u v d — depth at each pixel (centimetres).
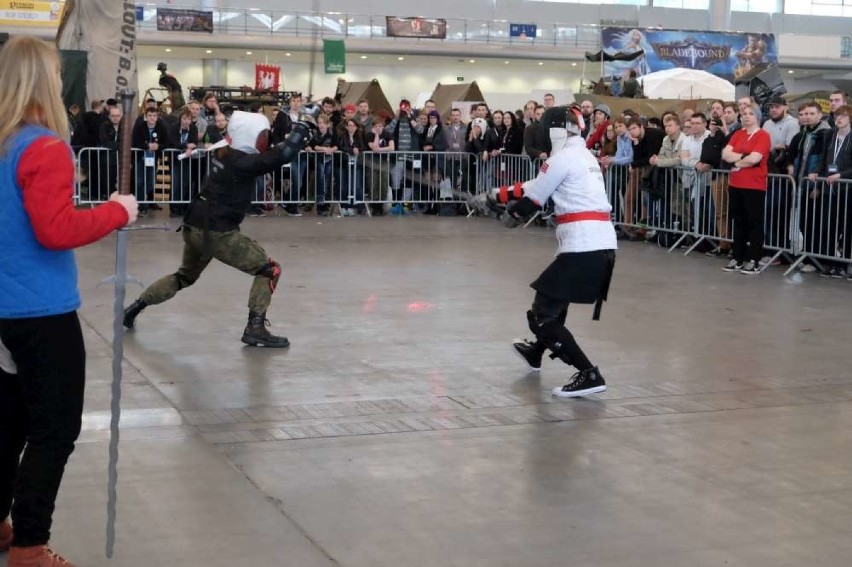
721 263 1193
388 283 1009
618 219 1448
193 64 3347
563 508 429
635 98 1905
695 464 489
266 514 415
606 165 1416
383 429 539
